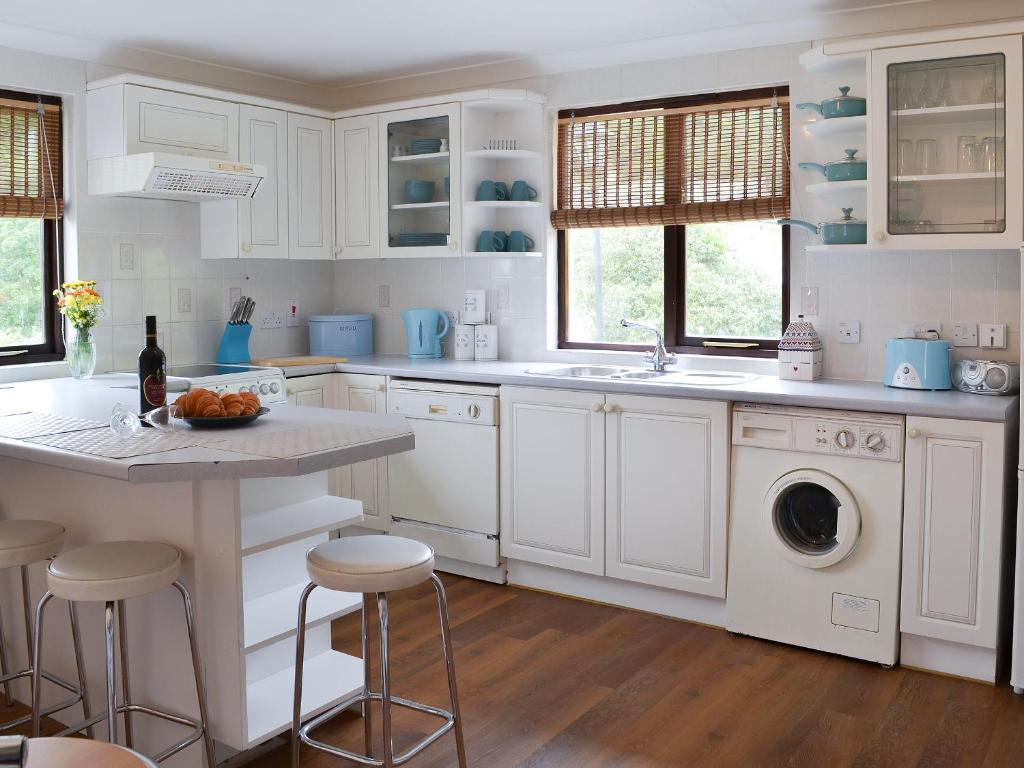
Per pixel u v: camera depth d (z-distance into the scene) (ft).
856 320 12.80
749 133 13.62
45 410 10.25
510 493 13.78
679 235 14.52
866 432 10.85
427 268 16.84
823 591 11.32
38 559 8.63
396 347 17.40
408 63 15.51
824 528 11.54
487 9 12.47
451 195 15.10
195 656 8.02
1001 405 10.30
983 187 10.88
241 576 8.06
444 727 8.11
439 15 12.74
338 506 9.53
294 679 8.79
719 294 14.32
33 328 14.12
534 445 13.46
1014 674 10.25
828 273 12.98
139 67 14.57
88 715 9.27
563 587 13.70
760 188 13.58
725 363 13.97
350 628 12.29
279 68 15.80
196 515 8.22
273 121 15.31
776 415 11.45
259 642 8.23
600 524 12.98
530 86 15.30
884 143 11.35
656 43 13.96
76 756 3.93
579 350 15.48
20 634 10.35
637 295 15.10
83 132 13.93
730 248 14.16
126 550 7.95
